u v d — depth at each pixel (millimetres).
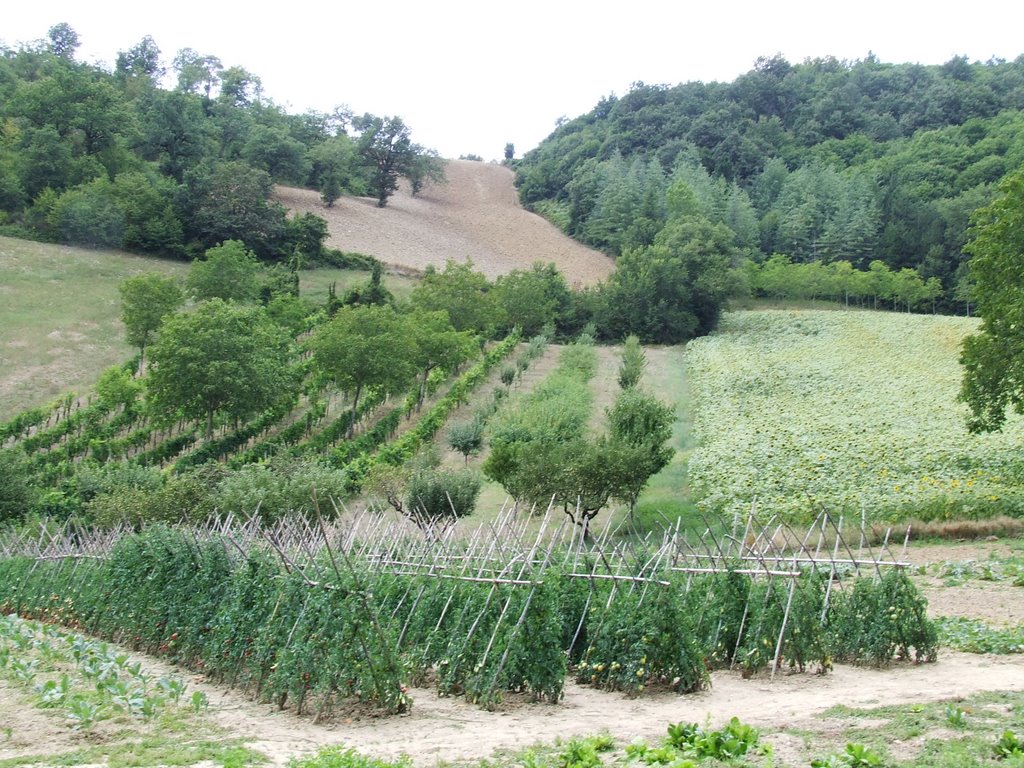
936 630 15672
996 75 148000
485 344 71438
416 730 11078
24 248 81375
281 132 120125
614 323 79812
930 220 97188
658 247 82438
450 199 145000
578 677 14344
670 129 143625
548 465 32219
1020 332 32719
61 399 51719
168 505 32094
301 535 15516
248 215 94438
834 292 89875
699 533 31172
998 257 34062
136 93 129375
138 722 11219
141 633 17578
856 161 126062
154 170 104562
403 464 41844
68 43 150750
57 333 63250
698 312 79438
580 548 17438
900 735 9281
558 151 162000
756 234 105500
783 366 61375
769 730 9898
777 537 28078
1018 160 103438
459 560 16625
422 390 55500
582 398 53844
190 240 93562
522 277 81688
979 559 24422
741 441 42312
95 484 37531
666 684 13359
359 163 131375
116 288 75062
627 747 9156
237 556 15805
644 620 13383
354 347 49531
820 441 40625
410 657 14305
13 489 36688
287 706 12609
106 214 86062
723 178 118750
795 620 14492
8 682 13445
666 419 34719
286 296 70062
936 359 61531
